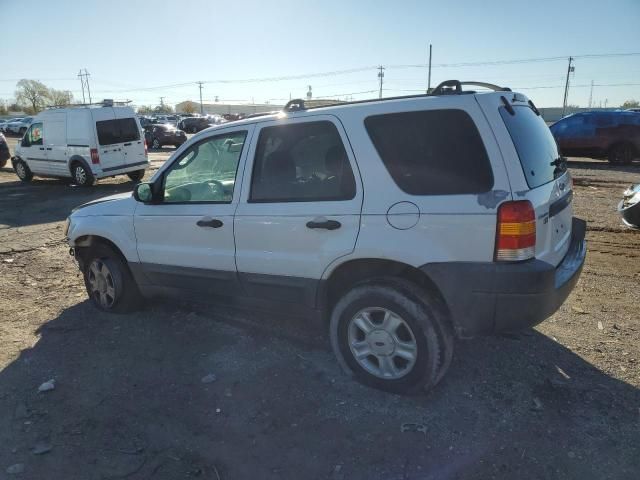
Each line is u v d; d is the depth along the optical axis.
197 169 4.07
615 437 2.85
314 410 3.19
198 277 4.11
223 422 3.11
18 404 3.36
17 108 101.75
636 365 3.60
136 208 4.44
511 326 2.96
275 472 2.68
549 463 2.67
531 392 3.30
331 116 3.35
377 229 3.13
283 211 3.51
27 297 5.45
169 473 2.69
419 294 3.12
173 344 4.18
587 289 5.18
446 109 3.01
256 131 3.71
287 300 3.68
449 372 3.56
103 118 13.68
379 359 3.32
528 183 2.91
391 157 3.12
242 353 3.97
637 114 16.22
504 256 2.85
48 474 2.70
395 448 2.82
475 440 2.86
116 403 3.35
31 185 14.89
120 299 4.77
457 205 2.92
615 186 11.75
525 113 3.38
